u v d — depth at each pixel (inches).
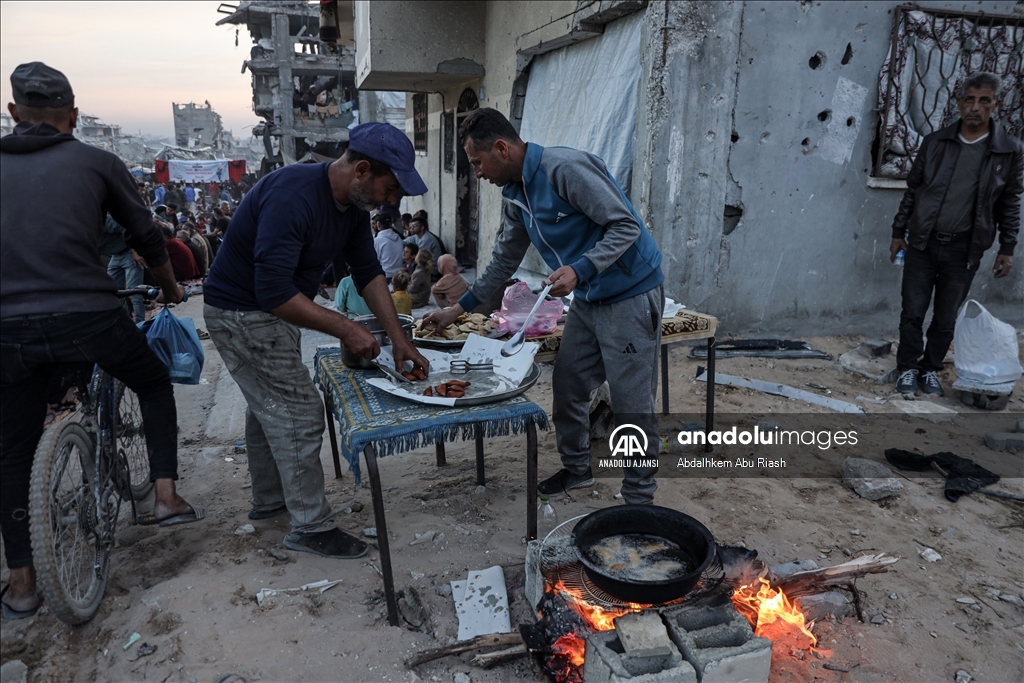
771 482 142.3
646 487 119.3
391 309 114.0
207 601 100.7
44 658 92.1
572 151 108.1
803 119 232.5
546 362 135.3
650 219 226.5
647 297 112.5
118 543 121.0
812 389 203.5
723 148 227.3
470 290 130.0
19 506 100.6
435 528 122.3
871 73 234.4
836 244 246.8
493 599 99.9
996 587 107.0
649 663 74.5
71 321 97.7
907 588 106.0
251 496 140.5
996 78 175.3
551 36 283.4
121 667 88.9
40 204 95.3
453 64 366.6
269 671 87.7
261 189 98.1
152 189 1044.5
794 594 97.7
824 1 224.2
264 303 94.7
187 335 131.1
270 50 1135.6
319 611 99.4
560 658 86.7
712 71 219.9
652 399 116.6
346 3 505.0
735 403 191.3
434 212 514.6
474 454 161.9
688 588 78.2
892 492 134.3
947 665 89.9
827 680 86.6
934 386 199.0
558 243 114.4
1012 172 180.2
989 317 186.7
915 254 195.0
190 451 169.6
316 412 110.7
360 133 95.0
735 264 239.0
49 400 114.4
